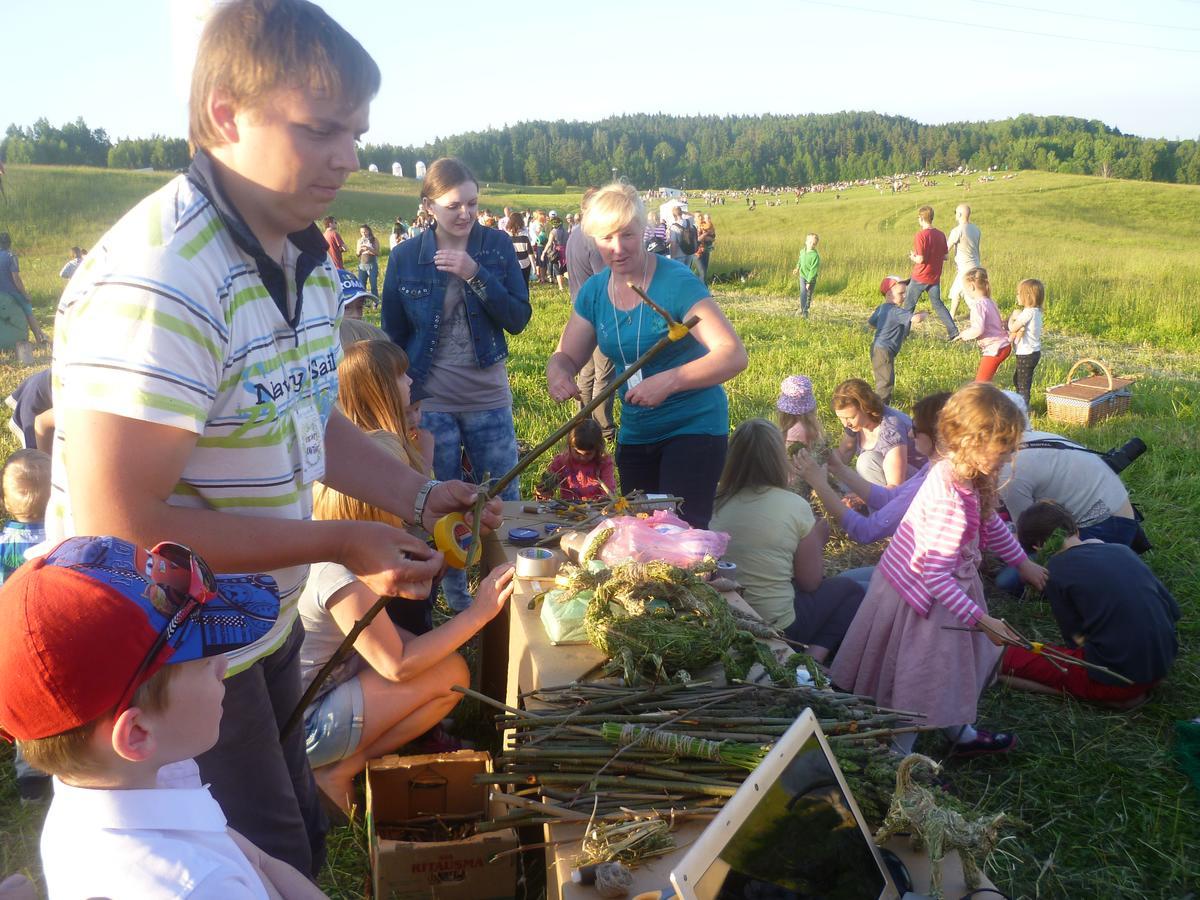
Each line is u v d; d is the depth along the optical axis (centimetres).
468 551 217
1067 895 324
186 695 134
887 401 1055
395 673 322
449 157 491
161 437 162
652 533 315
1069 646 449
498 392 506
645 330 426
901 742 374
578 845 209
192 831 140
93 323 160
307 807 253
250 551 176
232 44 162
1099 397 935
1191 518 669
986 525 424
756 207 8688
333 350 215
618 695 256
